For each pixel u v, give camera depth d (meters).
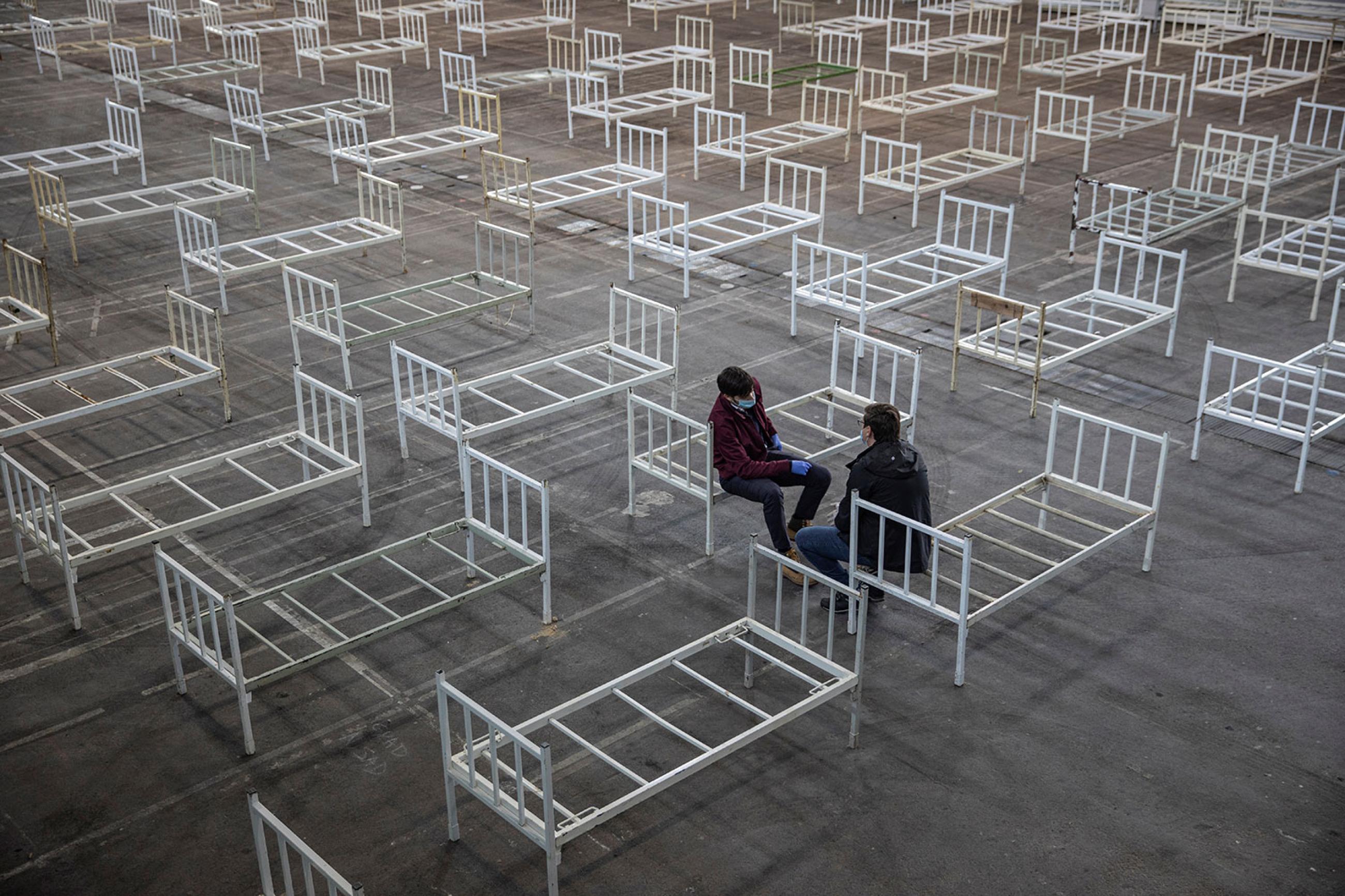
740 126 22.94
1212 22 30.14
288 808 7.24
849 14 34.38
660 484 10.77
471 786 6.77
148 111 24.12
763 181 19.52
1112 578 9.37
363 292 15.04
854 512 8.33
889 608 9.07
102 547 8.90
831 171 20.09
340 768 7.56
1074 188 17.55
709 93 25.41
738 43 30.89
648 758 7.62
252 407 12.23
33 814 7.20
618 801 6.65
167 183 19.47
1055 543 9.83
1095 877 6.68
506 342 13.62
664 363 11.45
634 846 6.93
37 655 8.59
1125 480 10.77
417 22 33.69
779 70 23.47
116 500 9.78
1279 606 9.01
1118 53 25.97
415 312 14.41
